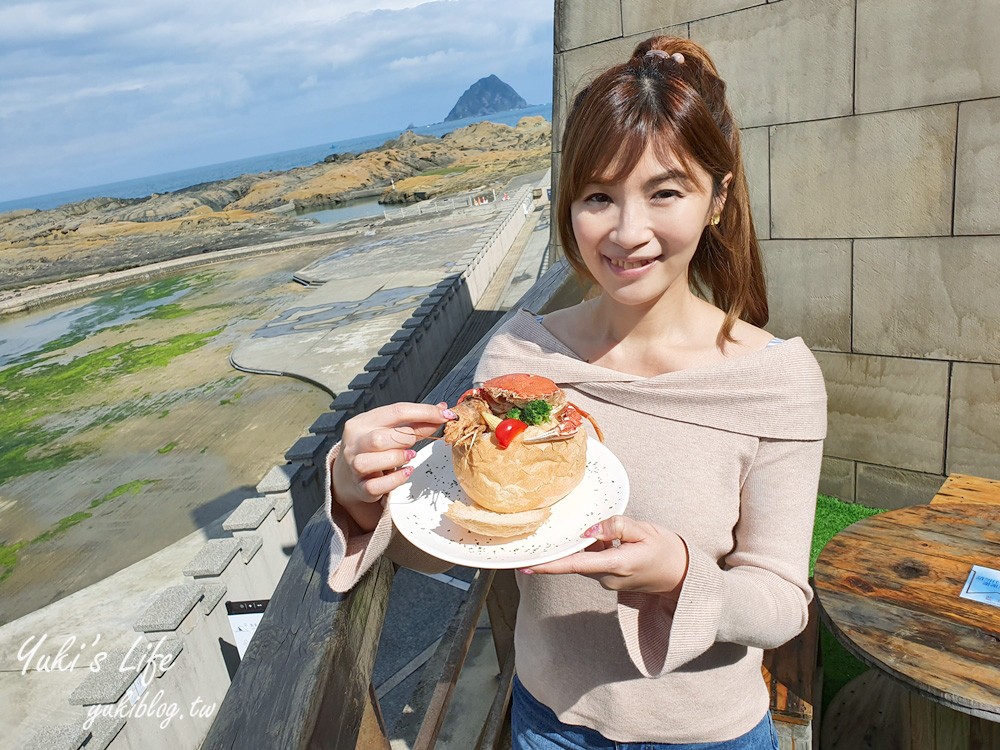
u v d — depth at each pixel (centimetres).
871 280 407
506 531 124
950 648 210
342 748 117
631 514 148
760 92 416
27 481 1526
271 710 109
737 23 412
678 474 144
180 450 1551
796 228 424
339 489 138
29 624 964
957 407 397
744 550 140
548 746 164
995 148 354
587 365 159
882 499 437
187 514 1269
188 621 661
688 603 113
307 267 3388
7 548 1259
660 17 442
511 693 255
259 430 1580
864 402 429
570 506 135
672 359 155
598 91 128
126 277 4047
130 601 997
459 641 207
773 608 121
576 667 155
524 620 168
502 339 183
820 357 437
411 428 134
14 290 4419
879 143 386
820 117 399
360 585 139
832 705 296
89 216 8831
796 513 138
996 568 243
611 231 133
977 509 279
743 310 165
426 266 2895
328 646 120
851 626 224
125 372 2203
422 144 10950
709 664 147
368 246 3681
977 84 351
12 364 2559
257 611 553
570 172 134
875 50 374
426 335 1603
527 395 138
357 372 1788
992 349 379
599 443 152
